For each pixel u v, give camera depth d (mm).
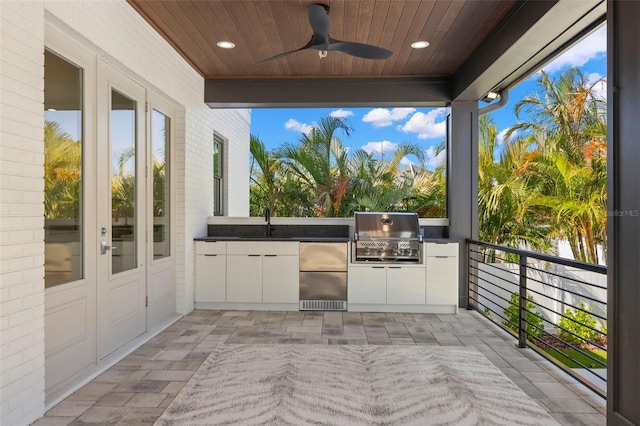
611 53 1969
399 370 2982
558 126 8102
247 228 5297
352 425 2189
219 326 4145
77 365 2793
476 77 4188
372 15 3484
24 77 2135
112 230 3238
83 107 2836
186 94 4551
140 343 3514
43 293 2264
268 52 4340
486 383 2752
